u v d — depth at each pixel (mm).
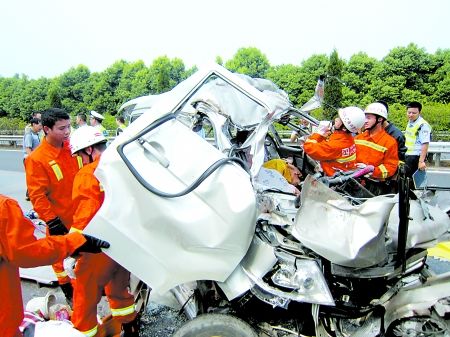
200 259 2920
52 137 4289
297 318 3367
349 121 4320
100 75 27375
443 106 16766
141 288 3930
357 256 2867
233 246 2912
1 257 2479
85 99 26922
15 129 24516
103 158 3008
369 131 4977
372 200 3023
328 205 3072
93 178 3426
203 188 2932
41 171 4238
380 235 2908
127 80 25953
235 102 3812
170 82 23250
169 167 3002
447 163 13164
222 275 2934
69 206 4406
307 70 19656
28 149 9281
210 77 3363
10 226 2461
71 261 3486
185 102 3248
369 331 3109
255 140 3281
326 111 14227
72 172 4418
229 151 3307
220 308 3387
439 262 3684
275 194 3766
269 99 3371
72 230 3426
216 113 3697
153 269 2934
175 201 2912
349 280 3223
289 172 4891
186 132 3154
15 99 28875
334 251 2861
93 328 3574
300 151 5652
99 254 3426
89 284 3488
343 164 4484
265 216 3262
